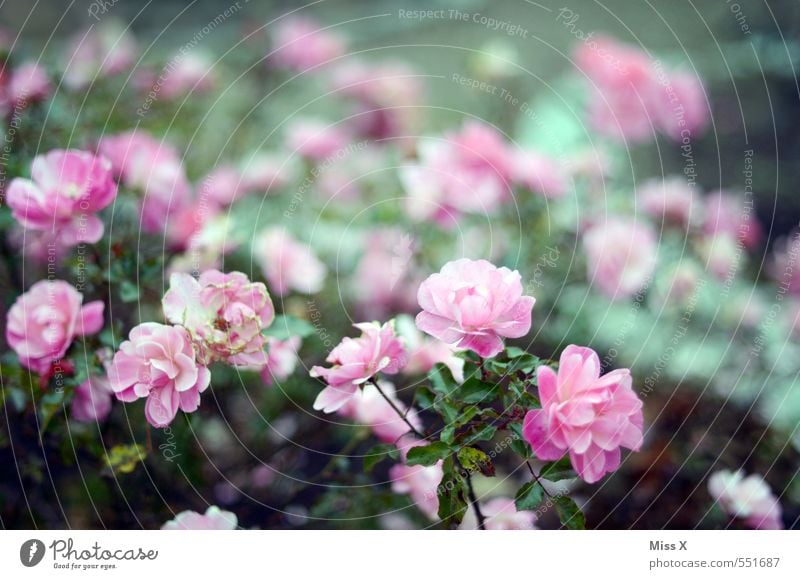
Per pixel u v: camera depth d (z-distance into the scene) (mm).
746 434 876
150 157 873
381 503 832
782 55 1014
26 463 827
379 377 818
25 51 939
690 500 862
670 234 921
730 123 1022
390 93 990
